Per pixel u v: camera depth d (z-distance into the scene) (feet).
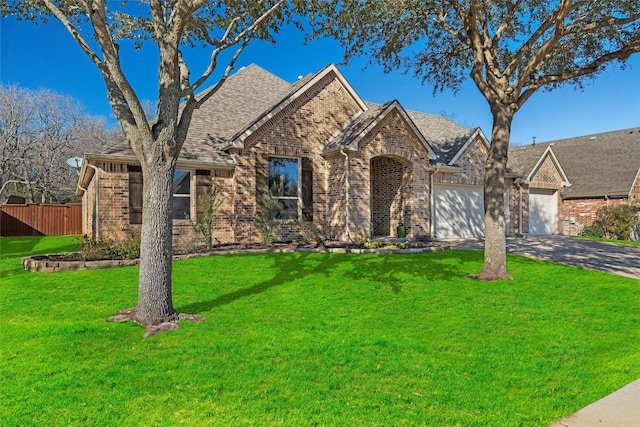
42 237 74.84
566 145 109.29
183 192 47.32
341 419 11.46
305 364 15.20
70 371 14.37
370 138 52.49
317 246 46.42
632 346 17.87
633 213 77.20
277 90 66.28
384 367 15.07
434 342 17.84
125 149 44.04
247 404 12.23
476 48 33.19
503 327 20.11
